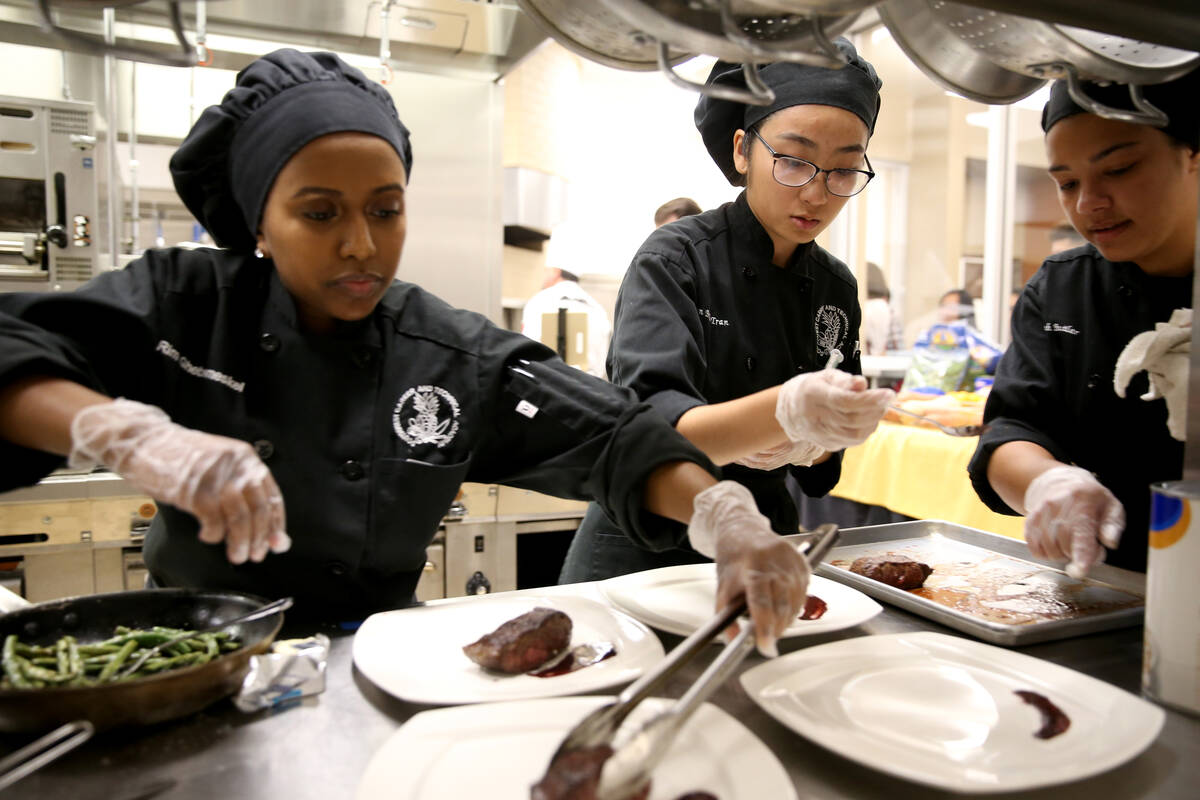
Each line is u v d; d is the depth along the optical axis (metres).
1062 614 1.16
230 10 1.95
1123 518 1.10
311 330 1.18
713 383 1.60
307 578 1.16
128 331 1.08
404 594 1.24
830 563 1.35
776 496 1.65
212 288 1.16
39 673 0.80
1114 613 1.08
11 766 0.70
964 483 2.58
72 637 0.91
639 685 0.74
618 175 6.03
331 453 1.15
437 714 0.78
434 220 3.15
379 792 0.67
